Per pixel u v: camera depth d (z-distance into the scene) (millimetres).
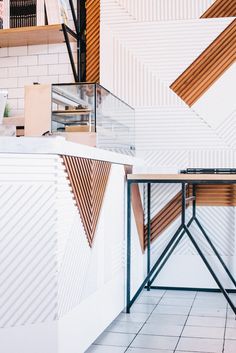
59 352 2447
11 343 2393
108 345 3074
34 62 5055
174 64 4641
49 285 2414
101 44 4770
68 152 2518
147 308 3953
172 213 4676
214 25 4578
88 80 4871
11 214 2373
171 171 4582
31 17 4656
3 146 2336
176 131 4629
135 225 4172
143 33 4691
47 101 3939
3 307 2385
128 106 4605
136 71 4699
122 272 3771
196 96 4602
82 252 2805
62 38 4855
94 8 4863
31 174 2385
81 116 3732
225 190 4574
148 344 3092
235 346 3059
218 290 4570
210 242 4402
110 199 3402
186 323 3543
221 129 4562
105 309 3289
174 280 4648
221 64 4574
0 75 5117
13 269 2385
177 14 4633
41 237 2404
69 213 2590
